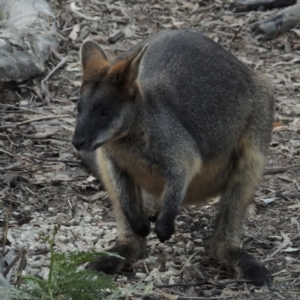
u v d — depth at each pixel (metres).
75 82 16.42
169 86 11.01
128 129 10.47
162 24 19.61
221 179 11.71
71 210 12.05
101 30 18.83
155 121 10.59
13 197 12.23
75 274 8.62
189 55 11.52
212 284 10.18
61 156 13.71
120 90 10.37
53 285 8.57
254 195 12.02
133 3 20.44
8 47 16.02
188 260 10.86
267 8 20.44
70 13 19.20
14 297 8.47
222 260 10.88
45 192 12.55
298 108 16.06
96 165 12.62
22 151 13.80
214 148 11.32
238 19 19.98
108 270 10.38
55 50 17.27
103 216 12.01
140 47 11.62
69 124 14.87
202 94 11.21
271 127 11.92
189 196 11.69
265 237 11.62
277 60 18.14
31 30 17.33
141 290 9.84
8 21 17.39
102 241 11.11
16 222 11.48
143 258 10.95
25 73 15.88
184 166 10.69
